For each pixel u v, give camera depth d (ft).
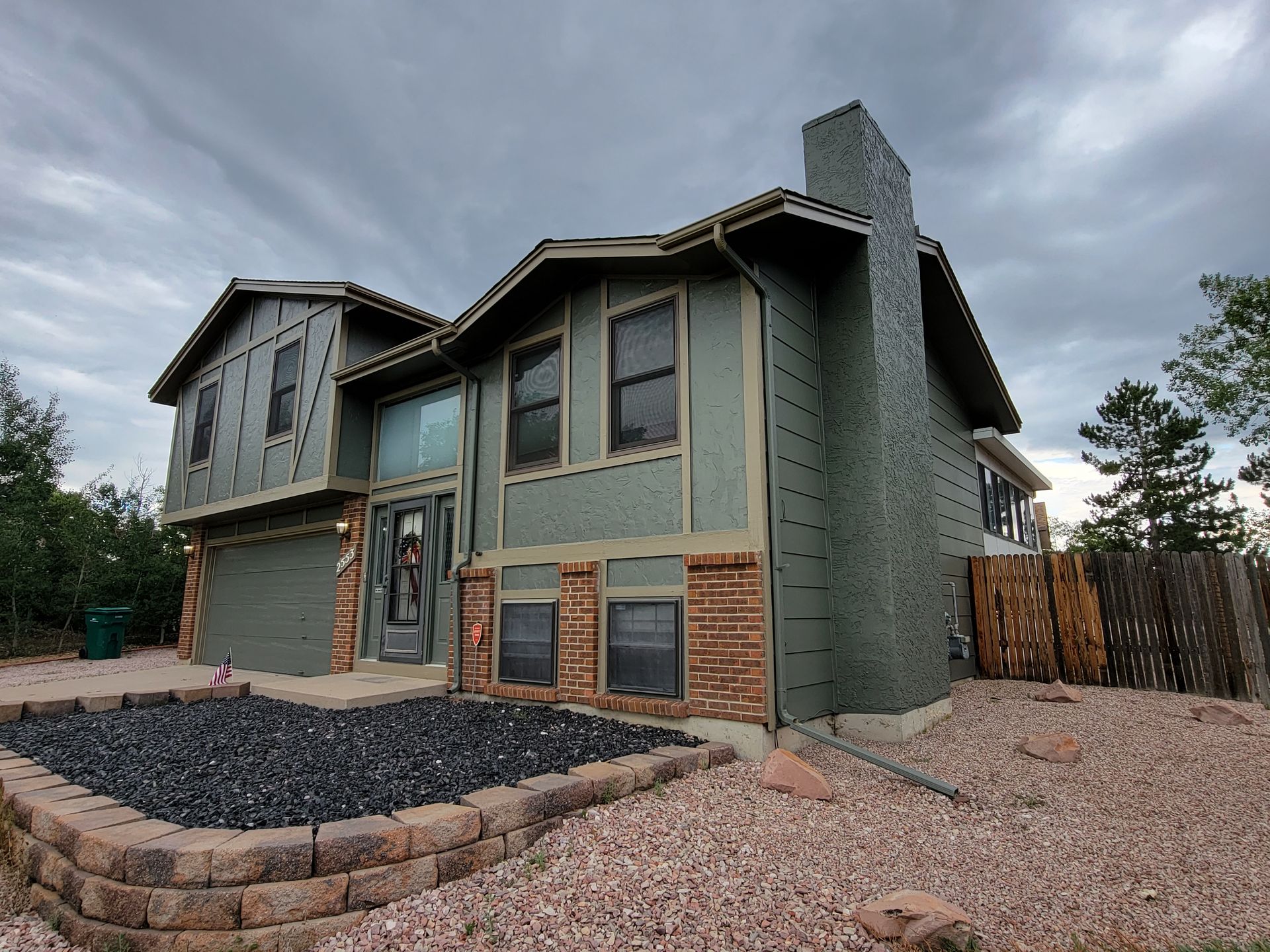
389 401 30.30
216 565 40.11
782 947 8.27
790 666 17.49
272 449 32.89
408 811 10.42
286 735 17.47
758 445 17.30
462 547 24.95
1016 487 47.57
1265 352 61.21
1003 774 15.20
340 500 31.35
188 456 40.09
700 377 18.81
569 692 20.02
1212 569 26.66
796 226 18.70
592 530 20.52
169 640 57.98
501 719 18.95
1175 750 17.02
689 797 13.24
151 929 8.79
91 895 9.24
